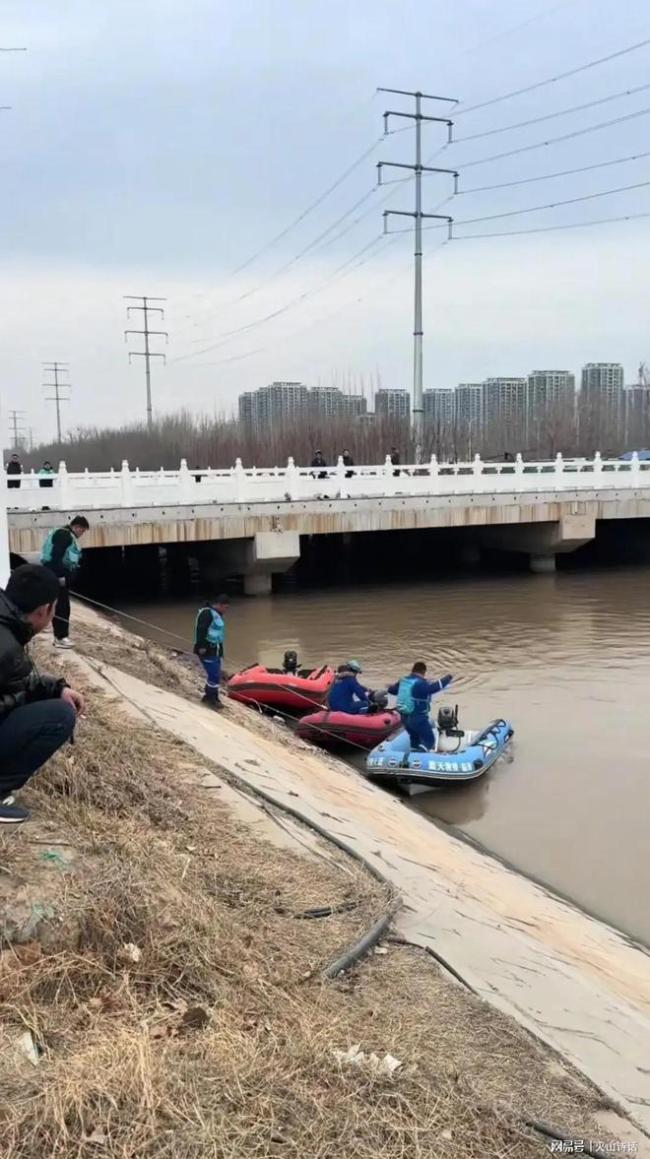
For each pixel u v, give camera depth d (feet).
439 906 20.99
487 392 351.87
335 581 100.32
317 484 87.86
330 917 18.03
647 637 68.90
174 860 17.98
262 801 25.34
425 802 36.76
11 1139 9.71
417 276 127.13
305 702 48.29
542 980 18.42
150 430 260.83
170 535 81.20
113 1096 10.49
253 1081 11.44
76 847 16.19
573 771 39.96
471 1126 11.87
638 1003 19.42
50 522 76.38
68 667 35.78
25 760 14.38
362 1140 10.95
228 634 70.74
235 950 14.90
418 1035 13.99
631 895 28.35
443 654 63.41
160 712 32.78
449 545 116.47
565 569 107.86
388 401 341.21
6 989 12.07
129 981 13.03
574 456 228.84
